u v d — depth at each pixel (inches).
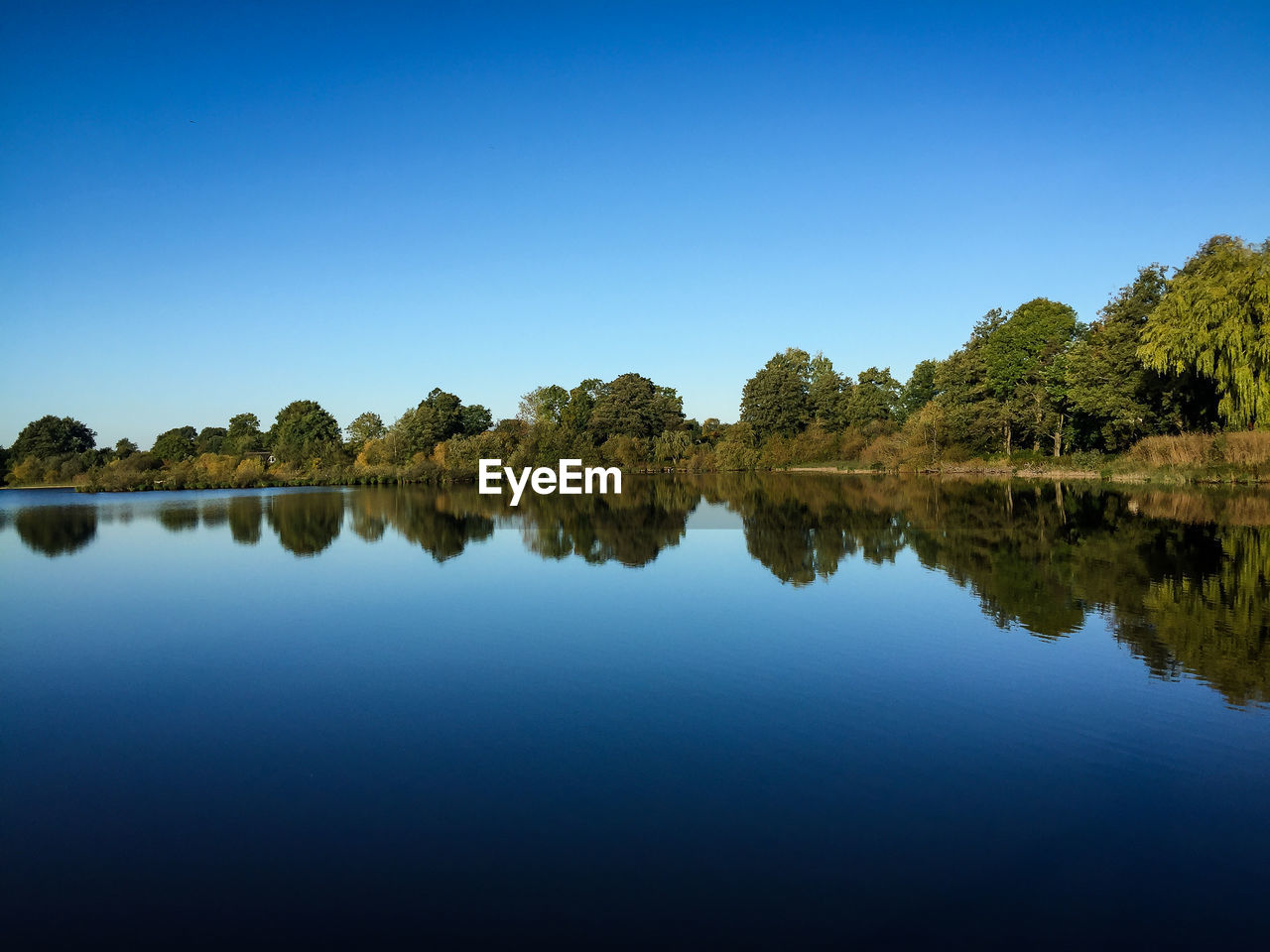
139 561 812.6
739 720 312.3
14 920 187.5
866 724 305.6
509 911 187.0
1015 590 550.0
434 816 237.1
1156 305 1647.4
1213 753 273.9
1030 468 2081.7
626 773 265.0
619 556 759.7
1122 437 1946.4
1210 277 1483.8
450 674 385.7
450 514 1309.1
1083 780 253.4
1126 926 178.1
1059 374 2145.7
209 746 300.5
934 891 192.5
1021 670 369.7
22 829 235.0
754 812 234.5
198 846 222.7
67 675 400.8
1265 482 1414.9
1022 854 209.5
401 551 840.9
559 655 412.5
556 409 3934.5
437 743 297.1
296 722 324.8
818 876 199.6
